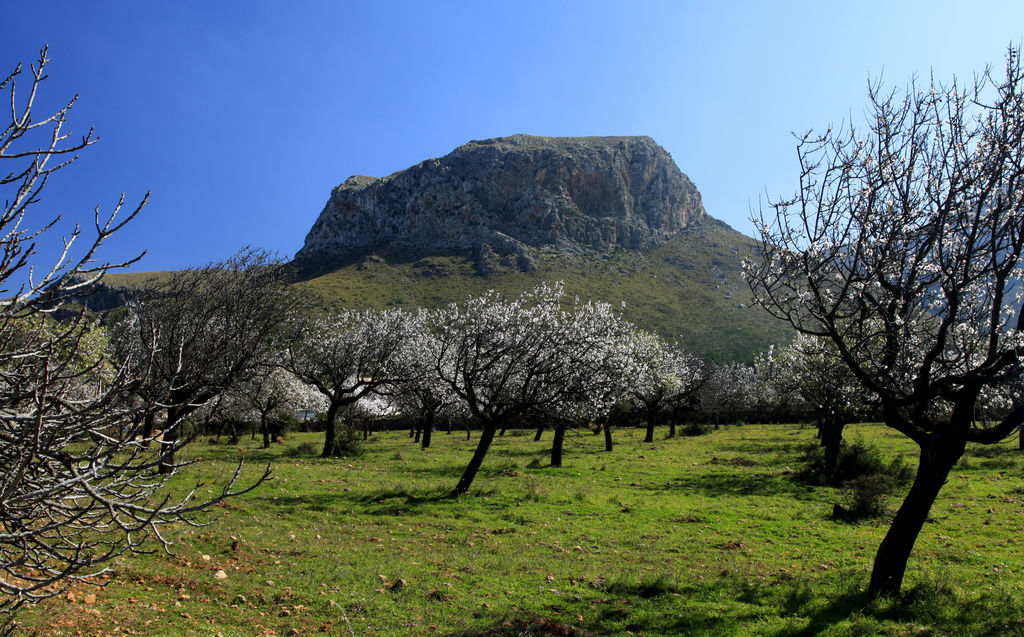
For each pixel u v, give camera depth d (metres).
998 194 8.93
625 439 51.19
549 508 19.27
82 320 5.31
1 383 5.57
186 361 17.08
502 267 147.12
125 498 5.20
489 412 21.73
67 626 7.92
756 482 25.02
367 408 60.00
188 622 8.55
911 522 10.52
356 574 11.45
